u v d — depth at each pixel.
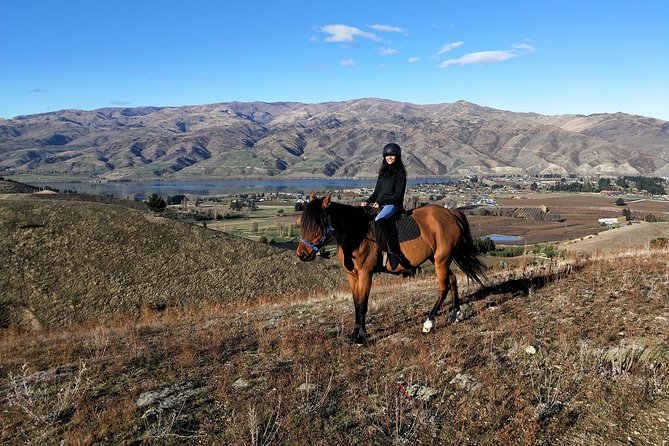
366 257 7.67
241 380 6.47
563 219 152.25
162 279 38.59
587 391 5.46
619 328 7.23
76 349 9.49
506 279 12.67
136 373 7.07
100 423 5.33
